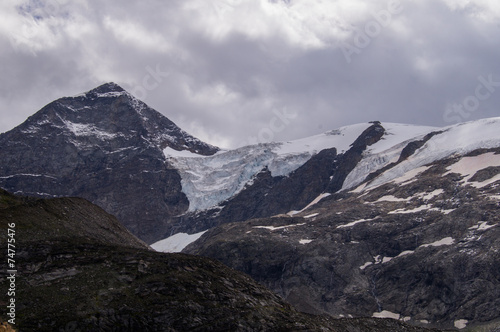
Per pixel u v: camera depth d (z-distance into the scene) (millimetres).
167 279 118500
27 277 113250
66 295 111188
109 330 108062
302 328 117500
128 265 119750
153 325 110688
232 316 115562
